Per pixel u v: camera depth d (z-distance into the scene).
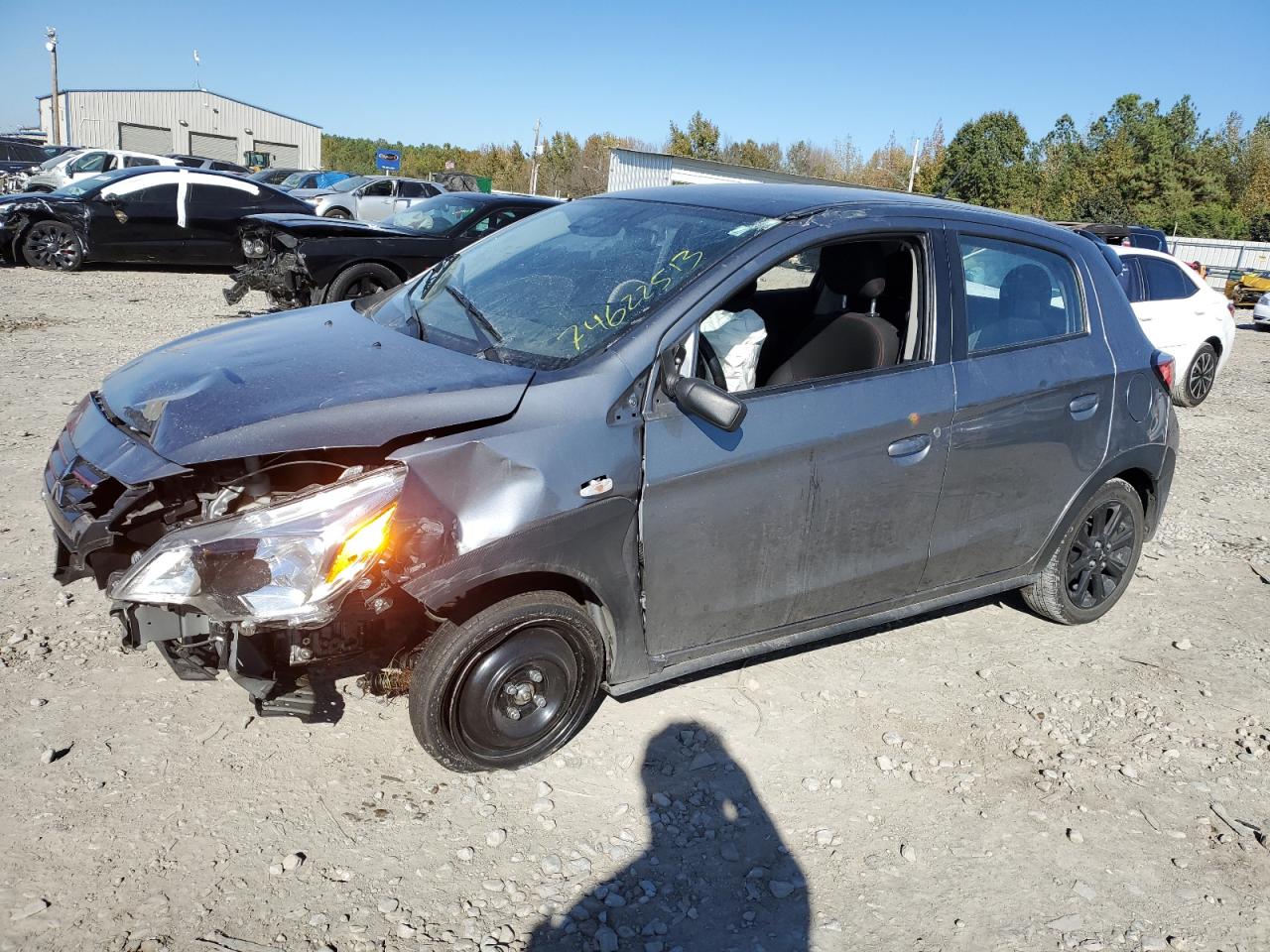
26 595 4.13
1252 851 3.22
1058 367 4.06
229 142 52.00
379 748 3.35
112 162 25.47
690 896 2.85
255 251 10.52
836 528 3.56
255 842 2.87
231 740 3.31
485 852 2.94
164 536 2.79
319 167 55.59
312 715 3.27
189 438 2.81
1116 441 4.34
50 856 2.74
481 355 3.30
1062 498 4.25
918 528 3.79
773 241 3.41
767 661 4.15
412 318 3.72
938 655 4.36
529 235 4.14
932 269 3.71
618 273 3.51
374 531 2.73
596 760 3.40
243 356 3.36
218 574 2.71
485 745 3.19
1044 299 4.14
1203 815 3.39
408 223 11.58
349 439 2.79
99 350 9.04
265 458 2.96
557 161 62.41
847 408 3.48
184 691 3.55
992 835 3.21
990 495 3.96
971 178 49.81
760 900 2.86
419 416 2.87
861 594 3.79
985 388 3.81
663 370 3.14
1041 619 4.80
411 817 3.04
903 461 3.63
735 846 3.07
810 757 3.54
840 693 3.97
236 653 2.77
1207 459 8.14
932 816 3.28
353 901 2.70
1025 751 3.68
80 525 2.98
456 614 3.01
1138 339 4.44
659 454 3.12
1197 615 4.97
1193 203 54.12
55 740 3.21
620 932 2.69
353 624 2.95
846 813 3.26
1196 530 6.26
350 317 3.89
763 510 3.36
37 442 6.07
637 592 3.23
